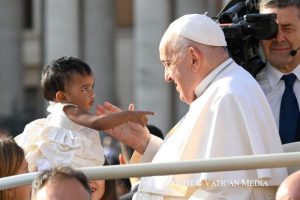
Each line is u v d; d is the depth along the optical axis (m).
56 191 8.15
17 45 71.88
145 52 66.06
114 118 10.35
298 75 10.98
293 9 10.80
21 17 73.50
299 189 7.99
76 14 70.00
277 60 10.91
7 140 10.10
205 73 9.95
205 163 8.47
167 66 10.10
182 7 66.06
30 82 83.31
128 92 83.75
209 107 9.72
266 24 10.70
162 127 65.19
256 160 8.47
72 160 10.79
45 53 71.12
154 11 66.00
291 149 10.27
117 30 85.25
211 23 9.98
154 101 65.62
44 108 66.62
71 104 10.98
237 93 9.66
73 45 69.75
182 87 10.03
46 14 70.38
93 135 10.98
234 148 9.57
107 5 71.94
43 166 10.77
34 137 10.95
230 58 10.05
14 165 9.98
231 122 9.60
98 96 71.31
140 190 10.05
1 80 71.38
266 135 9.67
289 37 10.84
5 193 9.88
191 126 9.73
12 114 65.25
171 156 9.81
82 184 8.22
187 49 9.95
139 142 11.07
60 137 10.86
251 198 9.55
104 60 71.69
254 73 11.09
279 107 10.98
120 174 8.51
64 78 11.11
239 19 11.18
